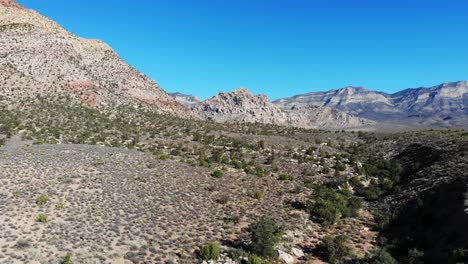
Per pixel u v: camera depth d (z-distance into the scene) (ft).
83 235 94.43
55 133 253.44
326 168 209.26
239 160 221.66
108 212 110.73
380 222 137.59
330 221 134.82
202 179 161.58
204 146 263.08
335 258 104.58
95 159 165.27
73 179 132.98
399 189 168.35
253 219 124.88
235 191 153.07
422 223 128.06
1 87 327.67
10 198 108.99
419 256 102.78
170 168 169.99
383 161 224.94
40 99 331.36
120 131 297.53
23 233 90.68
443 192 138.00
